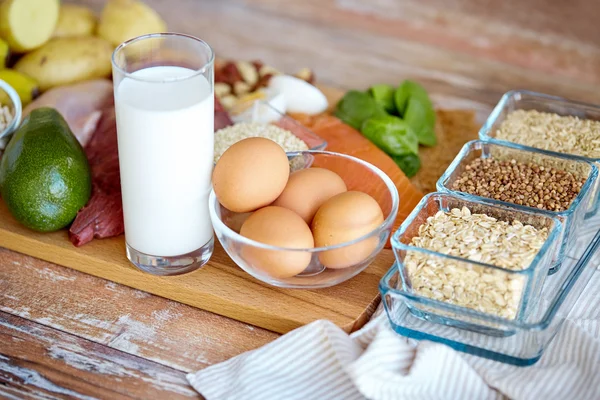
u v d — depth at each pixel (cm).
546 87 130
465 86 129
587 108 103
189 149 85
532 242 85
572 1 163
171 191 86
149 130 83
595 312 87
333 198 85
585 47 145
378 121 104
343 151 102
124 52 86
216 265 91
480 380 80
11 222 94
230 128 99
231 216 88
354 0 163
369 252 85
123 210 89
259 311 86
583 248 93
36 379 82
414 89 112
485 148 96
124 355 85
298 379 82
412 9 159
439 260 83
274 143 86
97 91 107
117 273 90
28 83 107
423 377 80
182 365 84
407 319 85
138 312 88
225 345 86
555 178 93
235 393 80
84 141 103
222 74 115
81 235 91
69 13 116
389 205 89
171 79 83
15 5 108
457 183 93
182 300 89
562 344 83
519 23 154
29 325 87
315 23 153
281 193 87
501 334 83
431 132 108
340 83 130
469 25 152
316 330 83
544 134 101
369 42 144
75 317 88
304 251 83
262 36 146
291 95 111
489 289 82
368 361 79
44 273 92
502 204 88
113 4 115
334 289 89
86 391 82
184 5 158
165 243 88
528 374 81
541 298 87
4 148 98
